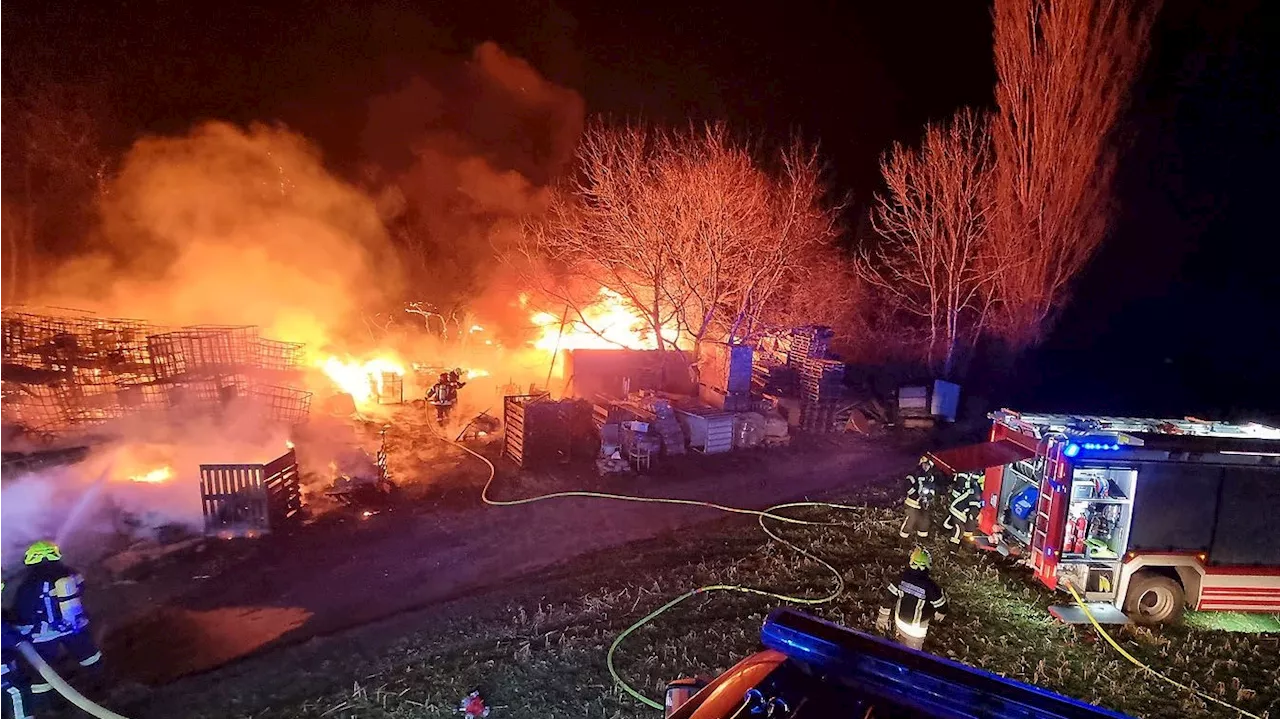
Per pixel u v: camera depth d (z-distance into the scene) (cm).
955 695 353
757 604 1003
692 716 350
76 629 782
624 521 1302
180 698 762
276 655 848
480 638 894
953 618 986
